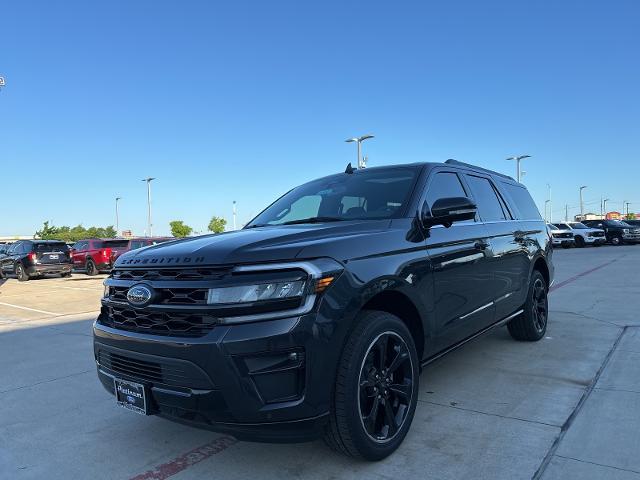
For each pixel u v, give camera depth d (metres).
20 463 3.31
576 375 4.54
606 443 3.19
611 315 7.26
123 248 22.69
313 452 3.25
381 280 3.06
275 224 4.09
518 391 4.18
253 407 2.60
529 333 5.69
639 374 4.50
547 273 6.19
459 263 3.94
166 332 2.82
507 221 5.25
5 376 5.37
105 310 3.42
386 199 3.88
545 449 3.14
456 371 4.77
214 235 3.50
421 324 3.50
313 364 2.66
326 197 4.25
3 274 21.62
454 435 3.39
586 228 34.19
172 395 2.76
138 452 3.40
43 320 9.24
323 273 2.75
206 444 3.46
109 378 3.23
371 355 2.99
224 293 2.66
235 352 2.57
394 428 3.14
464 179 4.68
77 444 3.57
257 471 3.04
